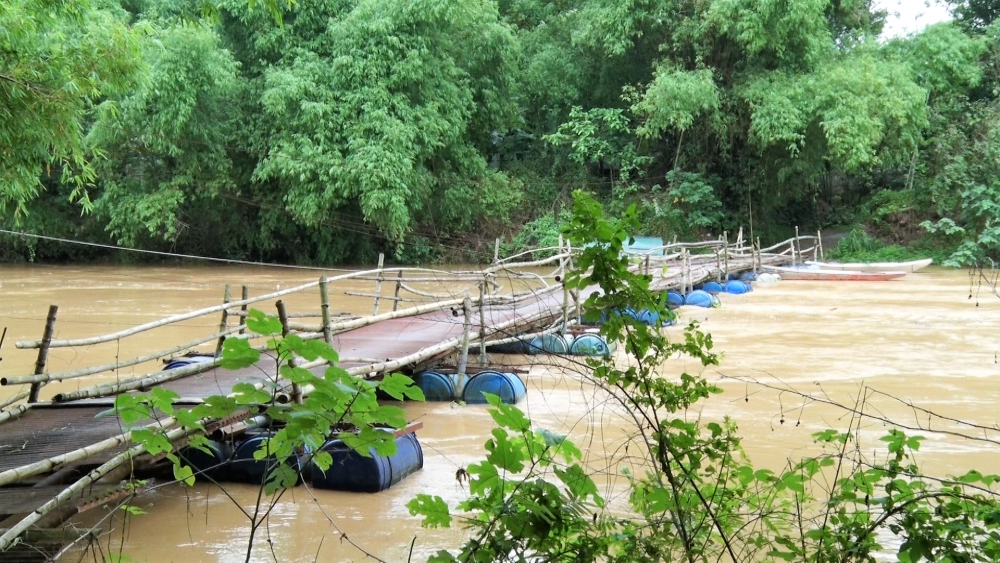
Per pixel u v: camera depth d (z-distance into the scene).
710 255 20.92
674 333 13.11
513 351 11.77
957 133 27.91
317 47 25.52
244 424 6.82
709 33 26.69
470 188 28.02
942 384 9.88
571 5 31.16
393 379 2.87
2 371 10.55
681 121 25.47
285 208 25.83
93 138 23.61
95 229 27.62
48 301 17.42
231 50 26.23
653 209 27.45
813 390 9.48
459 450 7.53
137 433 3.21
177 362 9.20
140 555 5.12
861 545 3.12
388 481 6.43
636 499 3.52
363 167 23.62
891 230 29.09
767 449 6.97
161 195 24.94
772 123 25.09
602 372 3.42
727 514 3.45
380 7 24.75
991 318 15.55
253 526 3.20
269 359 8.95
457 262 28.69
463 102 26.78
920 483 3.26
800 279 23.50
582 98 30.59
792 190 29.45
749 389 9.47
